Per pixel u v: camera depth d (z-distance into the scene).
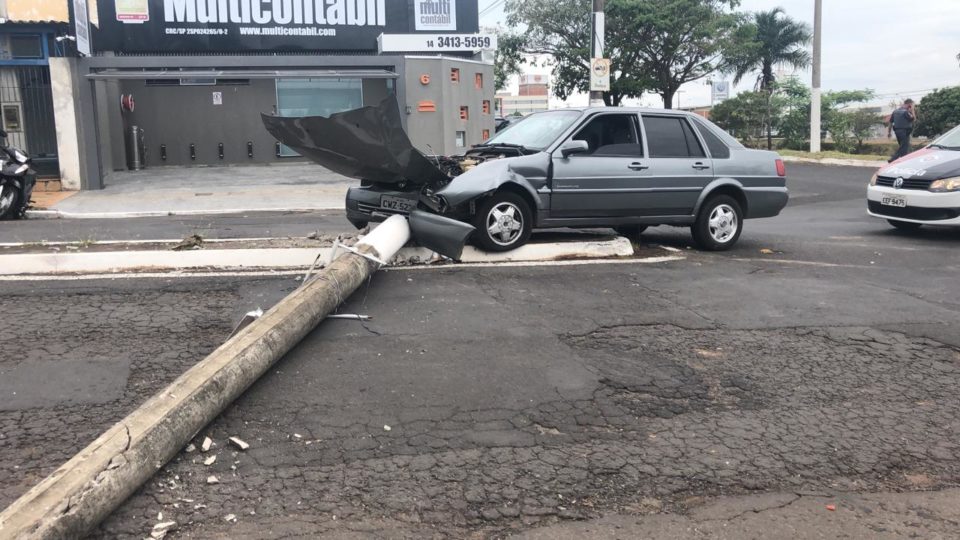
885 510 3.56
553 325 5.98
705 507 3.54
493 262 8.14
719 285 7.41
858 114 35.75
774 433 4.29
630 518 3.43
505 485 3.65
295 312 5.18
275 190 17.05
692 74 37.56
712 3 36.06
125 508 3.32
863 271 8.28
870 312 6.57
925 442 4.23
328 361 5.05
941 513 3.55
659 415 4.46
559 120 8.74
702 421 4.41
